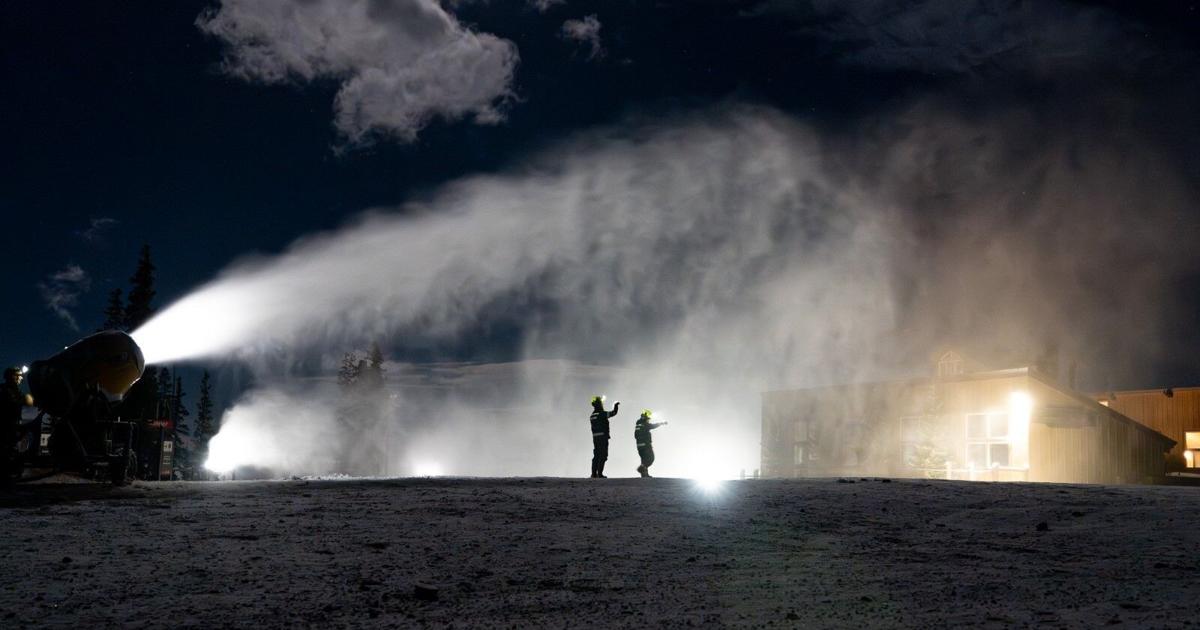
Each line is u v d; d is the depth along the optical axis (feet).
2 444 50.62
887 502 46.73
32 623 21.38
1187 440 141.18
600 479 64.80
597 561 30.32
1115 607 21.40
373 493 51.78
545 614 22.41
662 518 41.11
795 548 32.99
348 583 26.48
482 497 49.62
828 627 20.25
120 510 42.65
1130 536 33.78
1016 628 19.54
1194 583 24.43
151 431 69.00
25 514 40.78
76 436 54.24
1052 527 37.09
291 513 42.14
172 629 20.92
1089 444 125.80
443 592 25.23
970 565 28.89
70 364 53.98
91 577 26.96
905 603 22.86
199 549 32.09
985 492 51.34
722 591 25.12
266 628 21.08
